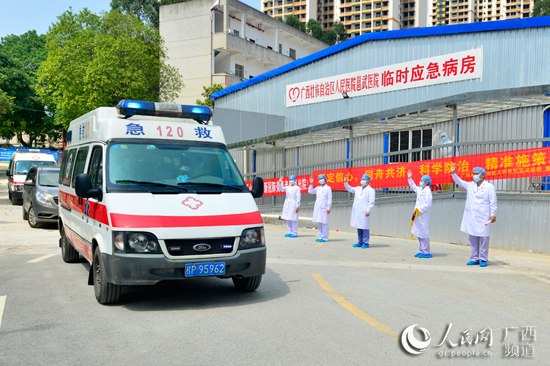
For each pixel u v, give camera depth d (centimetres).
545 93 1085
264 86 2261
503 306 598
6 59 4628
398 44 1702
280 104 2180
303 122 2072
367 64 1795
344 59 1881
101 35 3466
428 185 1008
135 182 605
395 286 707
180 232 552
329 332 482
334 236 1422
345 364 398
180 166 643
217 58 4706
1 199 2533
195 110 720
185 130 690
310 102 2033
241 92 2381
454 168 936
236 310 564
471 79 1515
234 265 578
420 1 11988
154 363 398
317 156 1934
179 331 483
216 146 693
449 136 1472
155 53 3741
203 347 436
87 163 705
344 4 11956
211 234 564
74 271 806
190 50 4550
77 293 648
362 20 11750
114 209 567
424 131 1552
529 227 1095
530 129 1275
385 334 479
